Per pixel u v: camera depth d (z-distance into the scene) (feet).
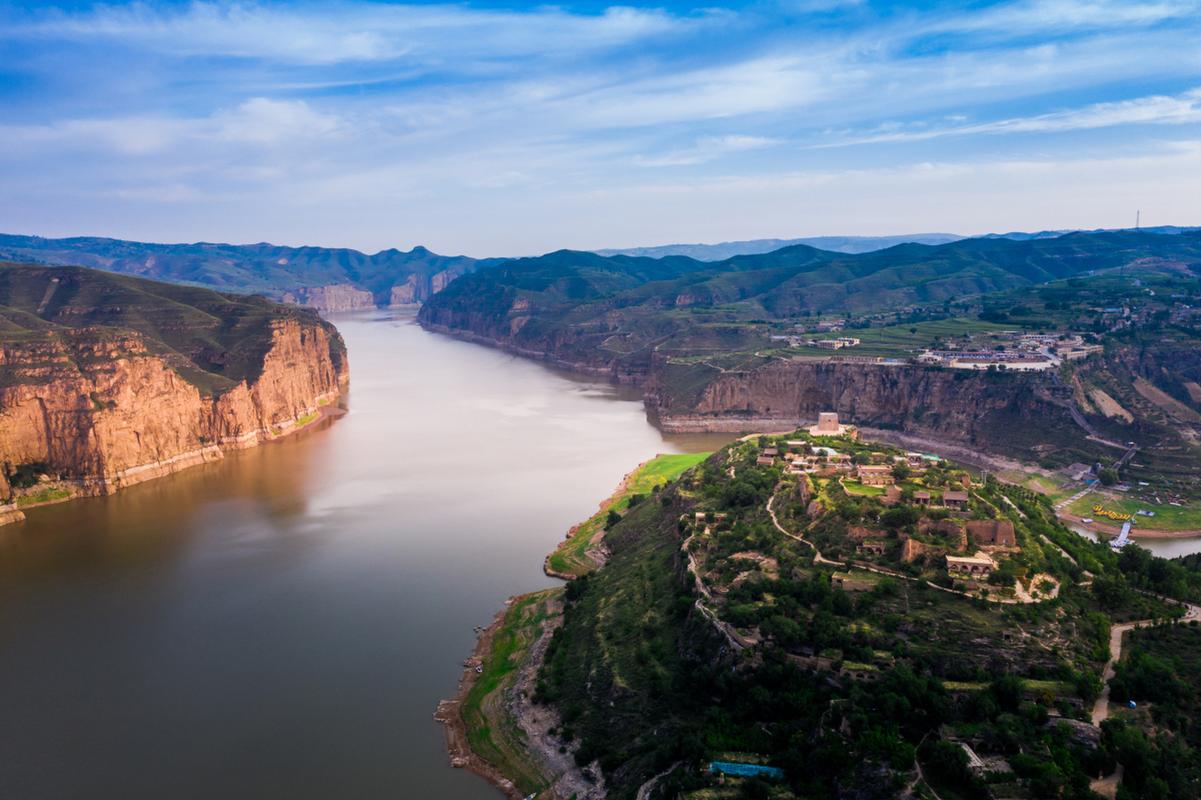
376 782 372.38
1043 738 311.27
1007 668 351.05
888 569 426.92
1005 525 435.94
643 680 412.77
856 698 339.77
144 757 390.83
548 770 377.09
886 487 519.19
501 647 494.18
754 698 361.30
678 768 334.44
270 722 419.54
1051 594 400.26
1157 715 325.83
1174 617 409.69
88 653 493.36
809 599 411.54
